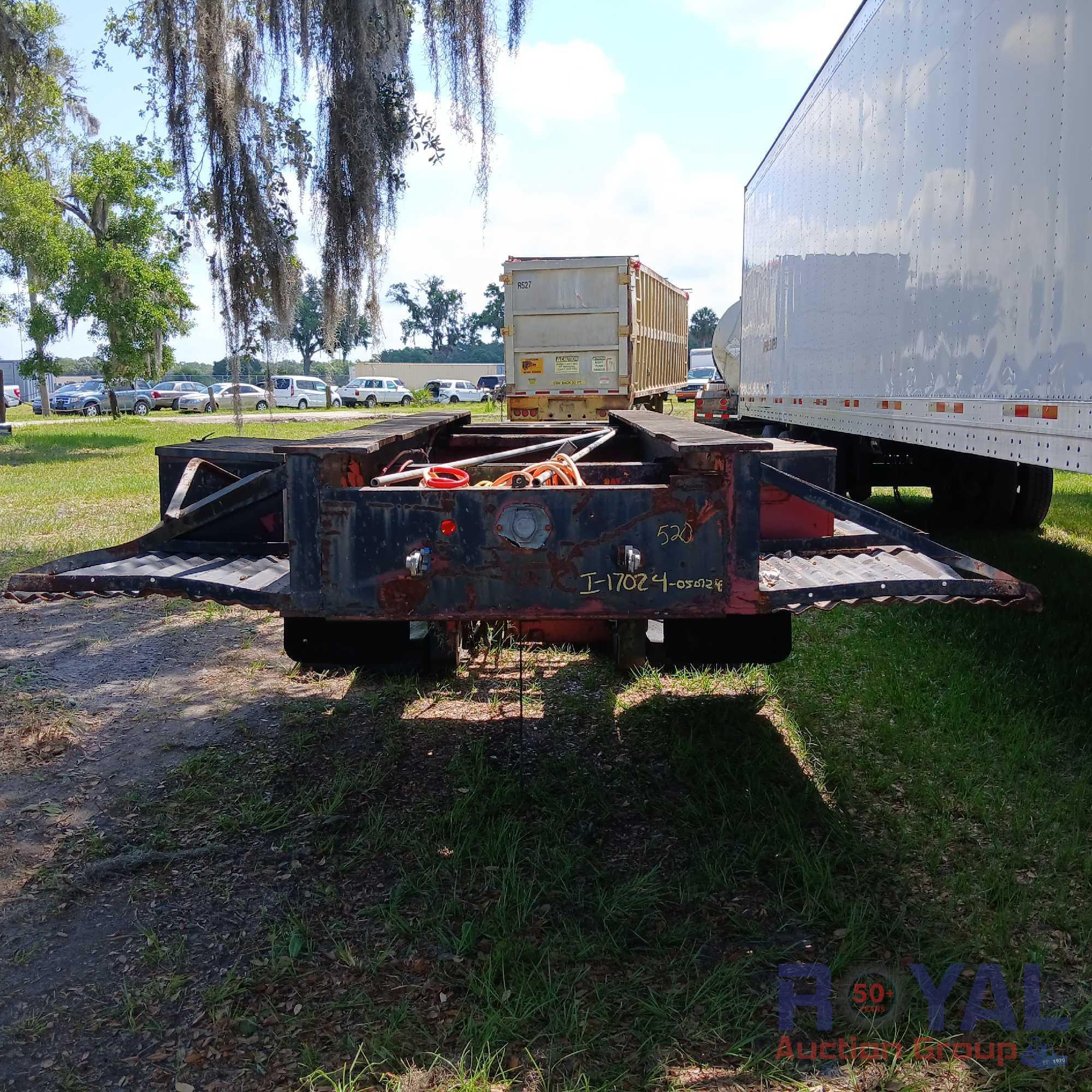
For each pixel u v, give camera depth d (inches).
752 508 117.1
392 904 117.6
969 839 132.8
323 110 336.2
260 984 104.8
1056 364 147.1
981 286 177.3
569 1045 94.9
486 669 210.4
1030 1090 89.2
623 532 117.6
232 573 129.6
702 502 117.2
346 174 332.2
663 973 105.9
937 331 200.5
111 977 107.3
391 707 189.0
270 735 176.7
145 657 227.0
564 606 118.9
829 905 116.3
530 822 139.9
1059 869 124.2
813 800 144.6
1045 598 248.1
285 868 129.5
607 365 564.7
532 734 173.2
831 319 290.4
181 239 374.0
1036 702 177.3
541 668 210.5
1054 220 147.6
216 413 1624.0
